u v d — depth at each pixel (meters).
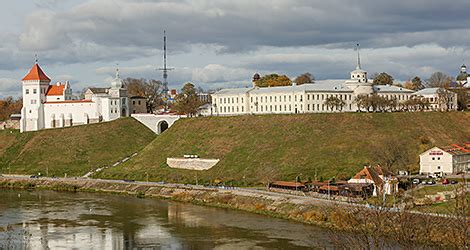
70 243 144.12
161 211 184.12
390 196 167.25
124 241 145.25
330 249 123.81
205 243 140.88
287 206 174.12
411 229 89.06
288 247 134.00
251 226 157.50
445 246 89.44
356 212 114.69
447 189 170.00
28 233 155.12
